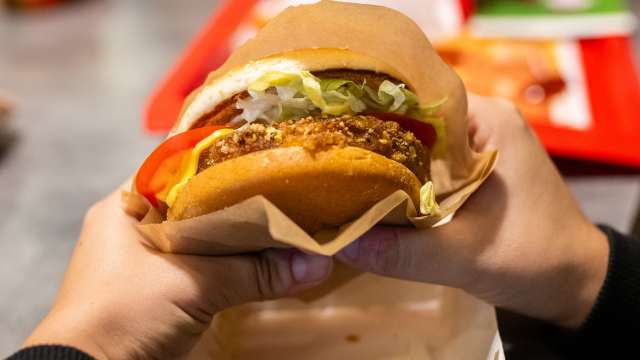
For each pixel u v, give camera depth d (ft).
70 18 2.83
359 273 1.29
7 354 1.46
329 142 1.00
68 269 1.17
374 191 1.02
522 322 1.39
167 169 1.11
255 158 0.99
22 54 2.57
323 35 1.14
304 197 1.00
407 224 1.14
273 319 1.31
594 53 2.14
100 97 2.31
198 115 1.14
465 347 1.21
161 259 1.12
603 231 1.33
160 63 2.47
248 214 0.96
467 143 1.21
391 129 1.08
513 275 1.19
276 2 2.41
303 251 1.10
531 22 2.30
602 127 1.85
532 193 1.24
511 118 1.30
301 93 1.09
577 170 1.82
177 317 1.10
